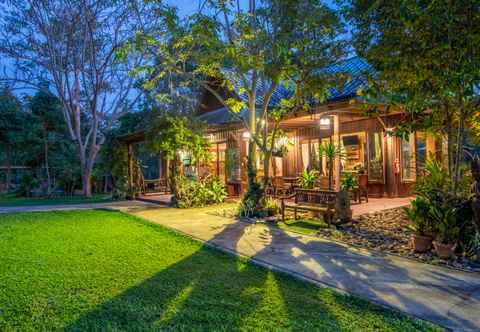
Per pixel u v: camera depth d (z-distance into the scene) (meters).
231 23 8.45
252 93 9.55
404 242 5.84
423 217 5.23
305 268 4.58
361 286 3.87
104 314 3.27
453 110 5.80
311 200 8.31
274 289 3.84
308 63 7.43
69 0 18.45
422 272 4.33
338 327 2.91
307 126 14.48
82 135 24.05
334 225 7.39
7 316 3.27
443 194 5.50
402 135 6.18
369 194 12.36
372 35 5.75
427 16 4.36
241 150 13.88
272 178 12.66
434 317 3.07
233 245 5.99
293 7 7.77
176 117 12.70
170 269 4.66
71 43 19.36
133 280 4.23
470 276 4.16
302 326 2.94
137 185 17.19
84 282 4.17
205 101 19.34
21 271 4.64
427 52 4.71
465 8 4.28
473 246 4.80
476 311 3.18
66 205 13.71
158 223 8.49
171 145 12.23
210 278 4.26
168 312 3.29
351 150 13.03
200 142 12.80
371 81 5.92
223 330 2.89
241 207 9.45
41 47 19.41
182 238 6.64
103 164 18.23
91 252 5.63
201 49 9.57
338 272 4.39
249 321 3.06
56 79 19.14
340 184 9.70
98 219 9.41
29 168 21.72
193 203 12.03
